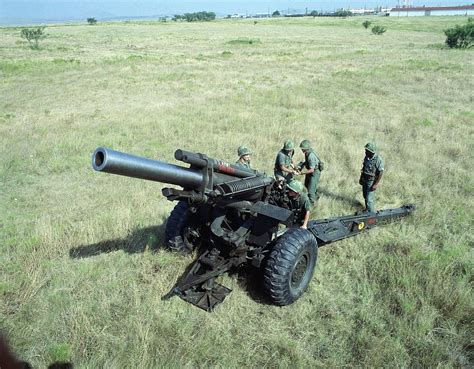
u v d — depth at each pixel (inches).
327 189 320.8
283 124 492.7
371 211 265.6
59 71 987.9
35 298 183.5
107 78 886.4
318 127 485.7
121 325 169.0
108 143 422.9
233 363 151.9
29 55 1346.0
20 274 200.2
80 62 1136.8
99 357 151.2
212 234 198.1
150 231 243.8
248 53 1465.3
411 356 156.1
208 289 180.2
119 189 312.3
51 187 319.9
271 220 184.4
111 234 239.1
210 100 652.7
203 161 161.8
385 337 161.9
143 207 277.0
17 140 438.6
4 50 1518.2
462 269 209.0
